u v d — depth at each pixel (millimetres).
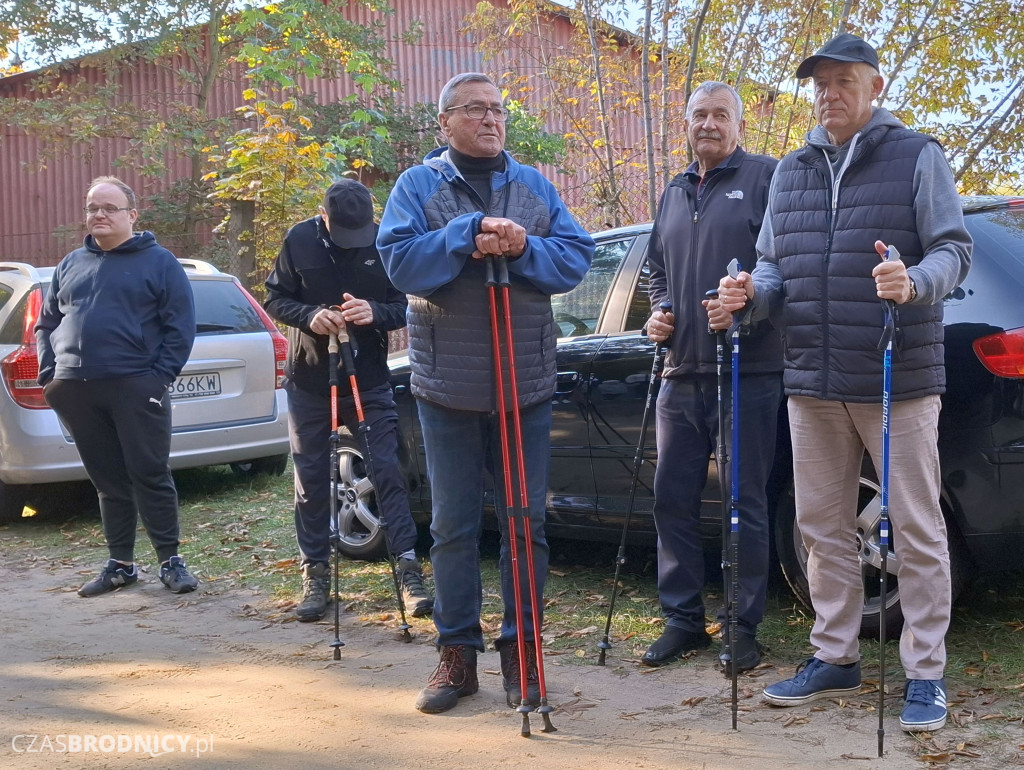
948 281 3100
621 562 3896
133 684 3811
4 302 6801
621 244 4855
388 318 4633
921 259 3244
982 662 3631
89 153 18125
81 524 6914
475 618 3572
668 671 3785
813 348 3350
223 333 7109
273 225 11266
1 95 19203
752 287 3373
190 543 6242
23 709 3559
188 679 3857
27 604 5086
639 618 4391
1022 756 2920
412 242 3268
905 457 3234
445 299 3350
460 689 3523
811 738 3117
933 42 7938
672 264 3971
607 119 9102
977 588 4395
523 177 3535
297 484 4777
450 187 3436
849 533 3445
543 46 9852
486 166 3488
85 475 6574
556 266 3342
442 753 3094
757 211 3855
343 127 14188
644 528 4477
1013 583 4430
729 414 3801
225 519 6801
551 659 3949
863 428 3320
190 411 6879
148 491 5199
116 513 5297
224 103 19703
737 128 3969
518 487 3469
